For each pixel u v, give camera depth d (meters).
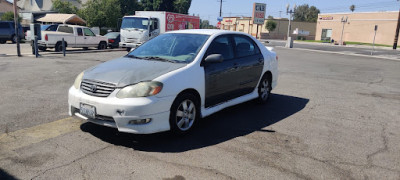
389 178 3.50
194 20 24.09
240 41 5.84
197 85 4.59
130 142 4.23
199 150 4.05
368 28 51.66
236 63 5.46
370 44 48.59
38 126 4.72
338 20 57.19
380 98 7.70
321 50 29.84
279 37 73.44
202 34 5.32
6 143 4.06
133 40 18.52
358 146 4.40
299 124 5.30
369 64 16.83
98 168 3.48
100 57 15.23
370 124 5.46
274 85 6.88
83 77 4.41
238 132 4.79
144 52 5.26
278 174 3.49
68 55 15.80
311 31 77.12
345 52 27.77
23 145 4.01
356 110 6.42
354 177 3.49
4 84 7.71
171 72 4.31
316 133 4.88
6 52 16.53
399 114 6.22
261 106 6.46
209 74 4.82
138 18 18.67
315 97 7.57
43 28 19.22
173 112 4.26
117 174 3.37
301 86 9.07
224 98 5.30
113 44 22.28
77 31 18.67
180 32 5.59
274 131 4.89
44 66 11.11
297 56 20.91
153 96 4.00
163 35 5.68
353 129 5.15
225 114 5.79
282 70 12.79
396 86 9.62
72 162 3.60
